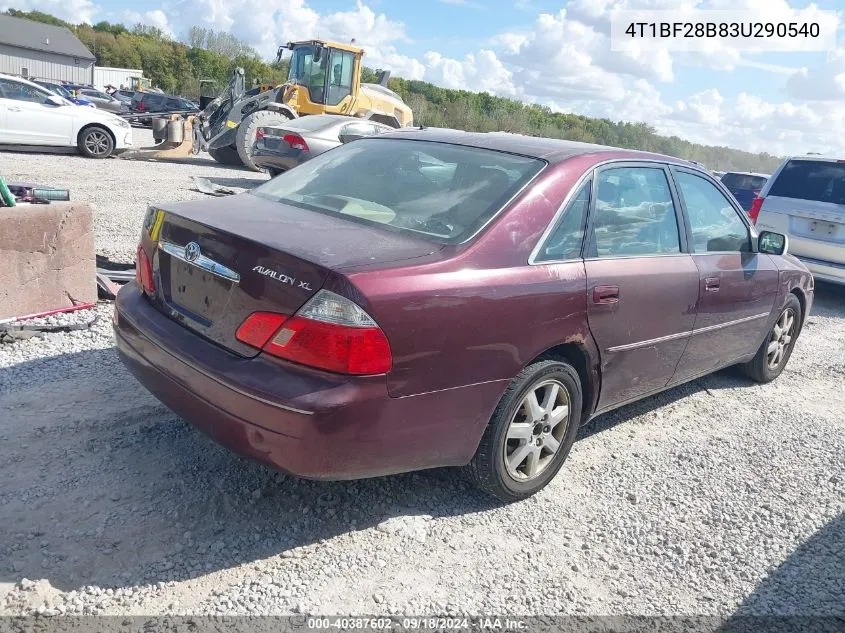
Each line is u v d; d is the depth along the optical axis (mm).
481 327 2926
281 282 2672
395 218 3244
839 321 8156
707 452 4289
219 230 2904
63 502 2998
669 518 3498
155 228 3285
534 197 3295
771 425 4816
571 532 3283
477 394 3010
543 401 3402
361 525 3127
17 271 4586
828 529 3561
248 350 2740
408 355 2711
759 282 4875
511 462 3324
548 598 2816
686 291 4078
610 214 3686
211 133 17078
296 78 17156
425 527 3154
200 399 2785
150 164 15242
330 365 2596
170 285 3143
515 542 3148
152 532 2891
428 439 2910
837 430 4844
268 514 3111
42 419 3625
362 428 2654
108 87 57406
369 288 2615
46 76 69750
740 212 4887
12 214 4480
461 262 2932
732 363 5062
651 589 2957
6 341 4457
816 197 8594
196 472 3332
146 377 3104
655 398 5098
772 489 3908
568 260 3367
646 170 4059
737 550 3293
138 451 3447
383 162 3760
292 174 3979
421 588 2781
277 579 2725
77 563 2666
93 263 5078
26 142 14016
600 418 4625
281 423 2572
